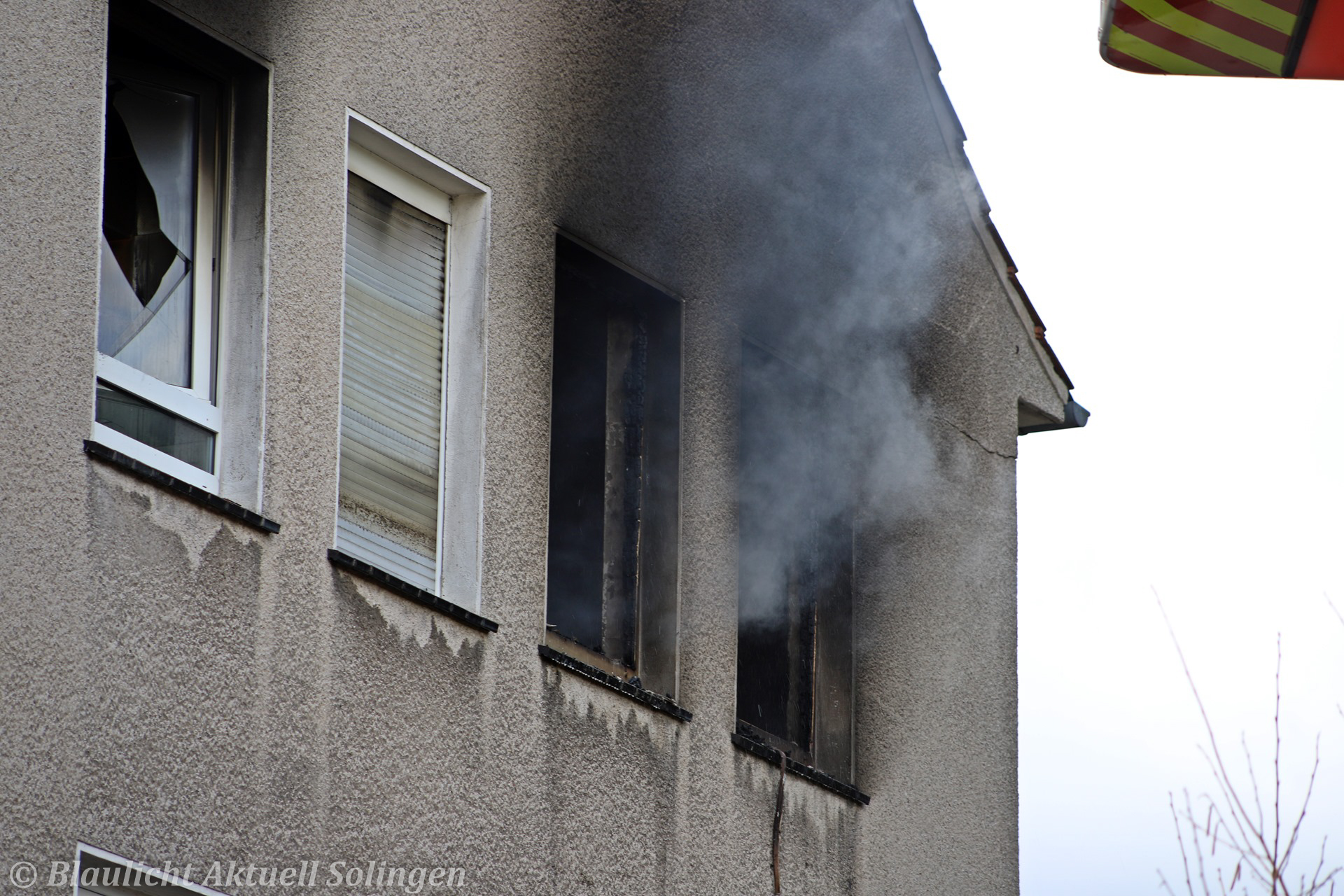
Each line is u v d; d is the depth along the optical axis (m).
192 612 13.65
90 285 13.20
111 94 14.75
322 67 15.77
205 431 14.66
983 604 23.91
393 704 15.27
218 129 15.19
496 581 16.70
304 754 14.36
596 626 18.91
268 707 14.12
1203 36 14.12
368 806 14.83
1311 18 13.75
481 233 17.25
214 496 13.96
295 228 15.23
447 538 16.72
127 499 13.27
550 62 18.41
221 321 14.88
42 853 12.22
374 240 16.58
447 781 15.65
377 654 15.21
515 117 17.84
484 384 16.97
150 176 14.80
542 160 18.09
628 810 17.61
